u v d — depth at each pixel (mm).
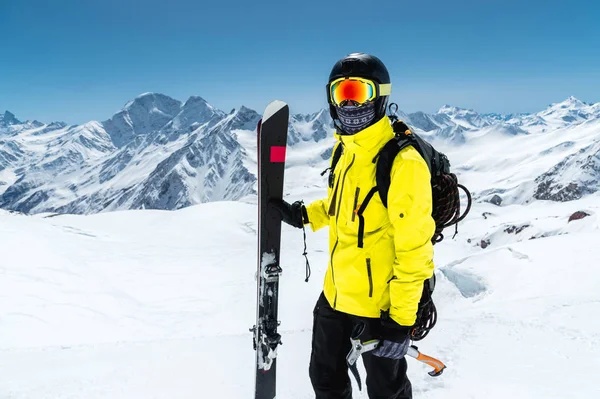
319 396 2393
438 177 2172
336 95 2123
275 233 2562
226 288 24188
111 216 51969
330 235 2350
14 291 15539
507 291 20094
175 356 6156
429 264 2031
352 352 2102
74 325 14359
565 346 5477
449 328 7074
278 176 2537
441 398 3545
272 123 2488
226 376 4840
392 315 2045
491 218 88812
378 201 2064
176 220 52781
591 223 41750
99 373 5129
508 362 4711
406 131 2080
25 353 6680
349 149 2133
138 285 23328
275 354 2498
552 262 22250
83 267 21031
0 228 23094
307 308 20078
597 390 3682
